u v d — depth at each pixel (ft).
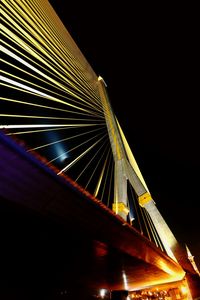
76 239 33.65
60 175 25.73
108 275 62.08
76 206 29.58
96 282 69.21
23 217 25.43
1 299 39.34
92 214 32.73
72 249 36.42
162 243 111.45
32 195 24.32
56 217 28.02
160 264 67.82
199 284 108.47
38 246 32.09
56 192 26.12
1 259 33.58
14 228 26.76
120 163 105.60
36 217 26.23
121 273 62.44
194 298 100.53
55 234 30.45
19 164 21.77
